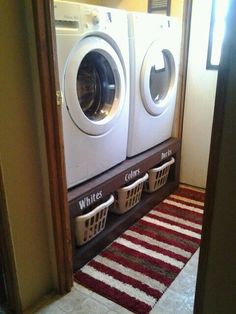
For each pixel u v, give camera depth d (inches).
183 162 99.3
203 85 88.6
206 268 32.4
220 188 28.9
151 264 62.9
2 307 53.7
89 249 63.3
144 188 86.2
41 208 51.3
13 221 47.1
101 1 97.3
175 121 93.7
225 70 25.5
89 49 56.9
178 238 71.6
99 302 53.6
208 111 89.9
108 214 75.5
